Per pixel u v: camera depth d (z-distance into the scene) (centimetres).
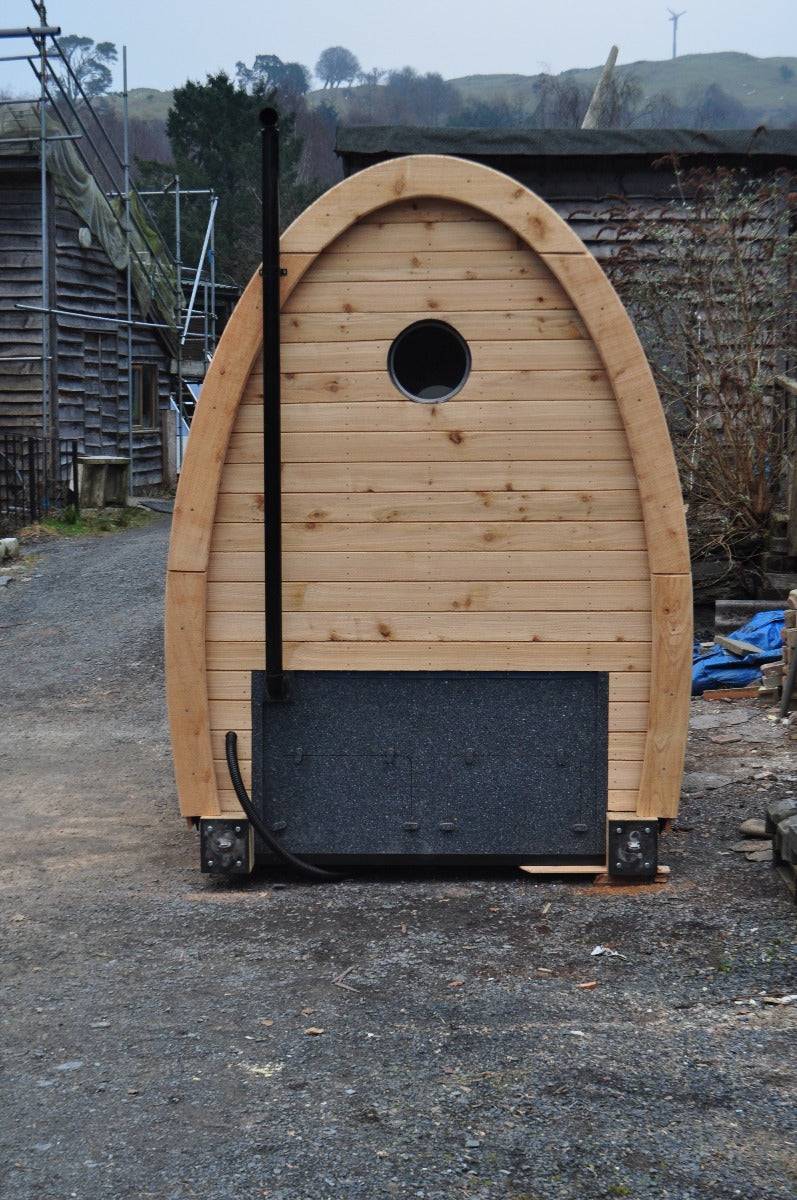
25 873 594
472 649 538
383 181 515
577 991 432
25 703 989
